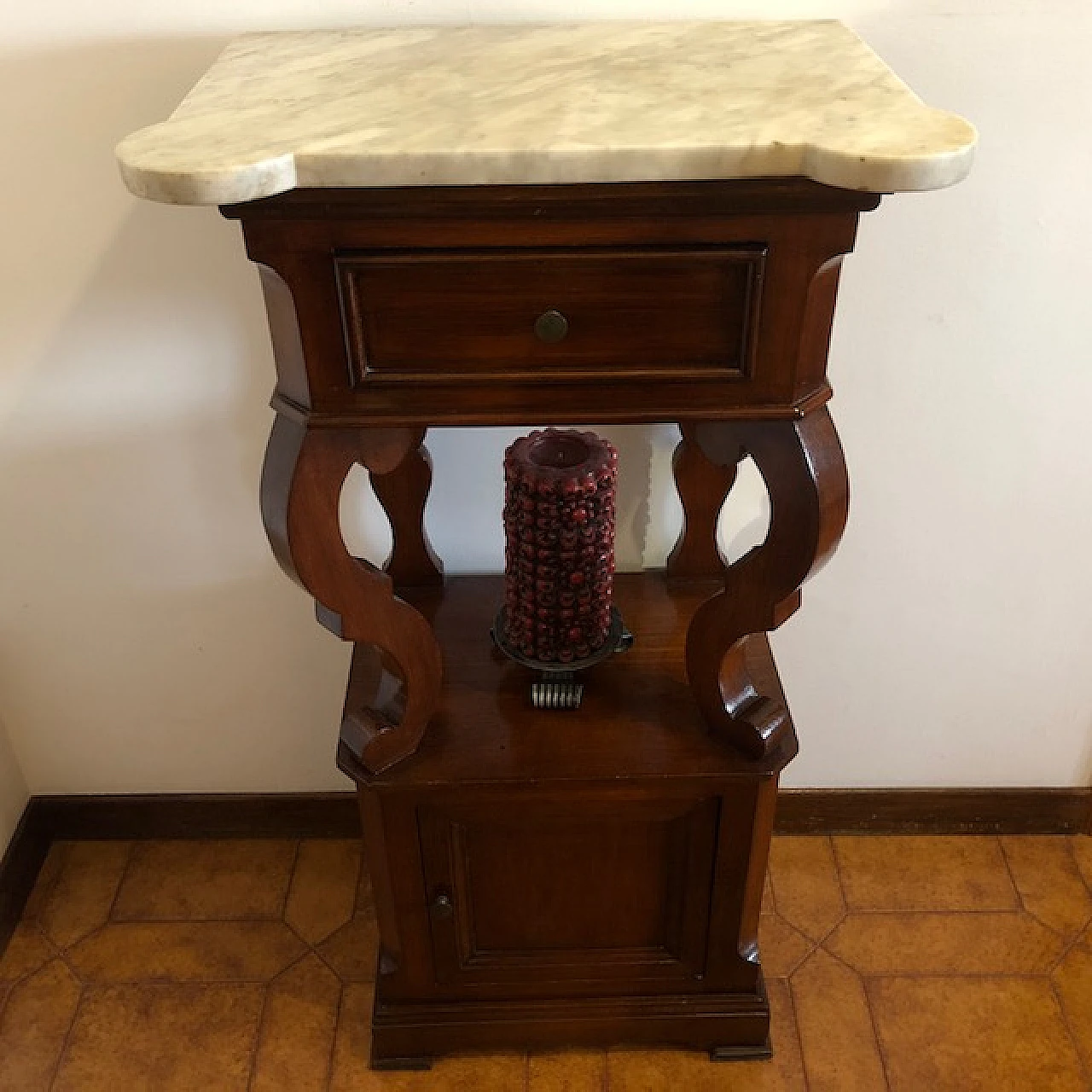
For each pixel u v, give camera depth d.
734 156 0.77
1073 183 1.16
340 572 1.02
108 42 1.09
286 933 1.56
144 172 0.75
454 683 1.27
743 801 1.18
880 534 1.41
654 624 1.35
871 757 1.63
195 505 1.38
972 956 1.51
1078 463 1.35
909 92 0.87
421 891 1.25
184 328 1.25
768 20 1.09
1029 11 1.07
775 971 1.50
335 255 0.84
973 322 1.25
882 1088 1.37
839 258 0.87
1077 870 1.63
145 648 1.51
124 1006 1.47
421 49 1.02
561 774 1.16
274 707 1.57
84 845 1.67
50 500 1.37
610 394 0.92
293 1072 1.40
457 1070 1.40
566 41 1.04
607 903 1.29
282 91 0.92
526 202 0.81
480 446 1.34
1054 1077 1.38
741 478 1.38
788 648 1.52
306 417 0.92
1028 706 1.57
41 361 1.27
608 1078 1.39
